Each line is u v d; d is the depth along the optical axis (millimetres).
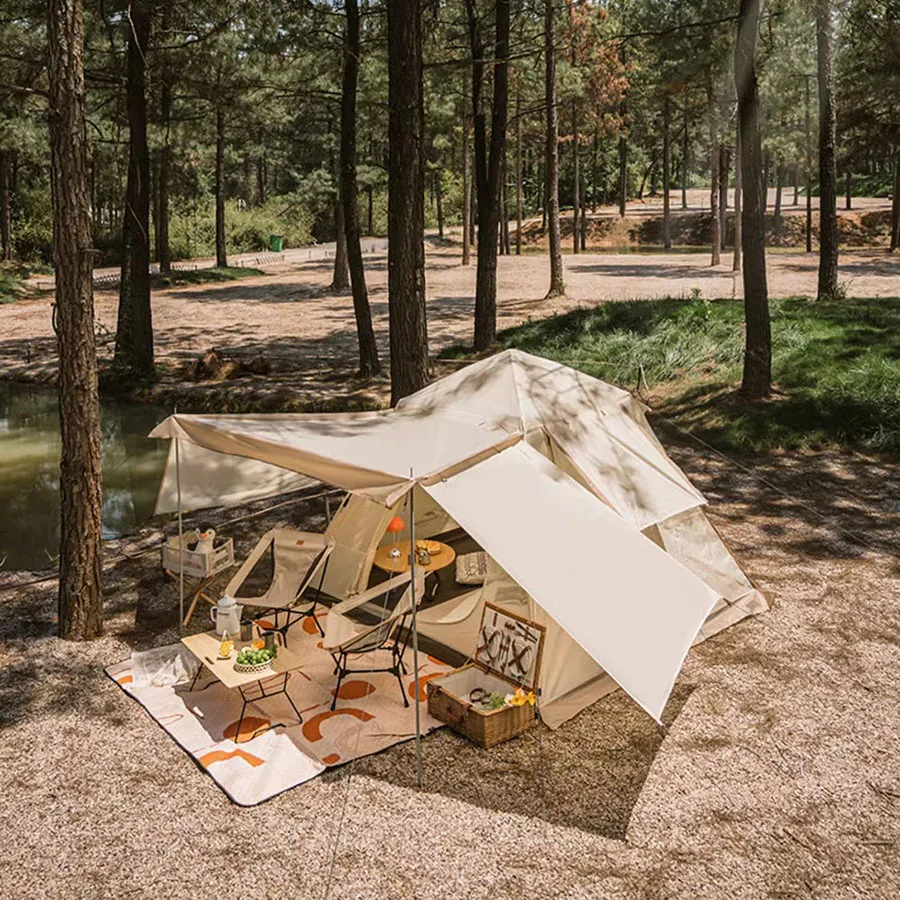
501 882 4750
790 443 12805
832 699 6605
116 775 5715
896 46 12414
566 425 7793
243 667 6254
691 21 21328
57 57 6941
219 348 21875
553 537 6188
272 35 17391
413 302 11156
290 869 4859
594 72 34188
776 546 9586
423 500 9844
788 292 23734
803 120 34312
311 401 16531
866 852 4996
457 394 8297
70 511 7461
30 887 4738
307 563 7727
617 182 64625
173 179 45438
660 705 5074
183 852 4996
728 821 5270
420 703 6637
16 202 46250
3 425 17250
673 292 25328
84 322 7246
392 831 5164
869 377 13805
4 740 6105
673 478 8102
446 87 24859
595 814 5340
